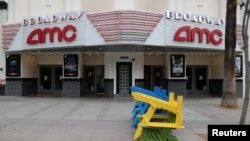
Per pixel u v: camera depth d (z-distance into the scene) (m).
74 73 23.69
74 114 14.03
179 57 23.91
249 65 9.07
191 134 9.86
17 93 24.19
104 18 19.39
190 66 26.50
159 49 22.27
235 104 16.78
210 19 21.59
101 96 24.03
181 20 20.48
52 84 26.50
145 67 26.14
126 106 17.22
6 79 24.31
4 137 9.31
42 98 22.19
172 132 10.07
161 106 8.32
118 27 18.97
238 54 23.95
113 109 15.86
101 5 24.45
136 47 21.02
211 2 25.16
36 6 24.88
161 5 24.47
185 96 23.98
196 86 26.55
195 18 20.94
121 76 24.12
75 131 10.18
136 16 19.09
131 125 11.23
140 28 19.19
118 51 23.72
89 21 19.97
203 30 21.27
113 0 23.55
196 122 12.10
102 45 19.78
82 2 24.62
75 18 20.34
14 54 24.19
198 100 21.33
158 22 19.81
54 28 21.08
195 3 24.81
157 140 8.34
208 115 14.04
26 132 10.01
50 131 10.16
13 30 23.03
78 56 23.75
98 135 9.61
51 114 14.01
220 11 24.95
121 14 18.97
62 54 25.80
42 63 26.59
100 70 26.25
